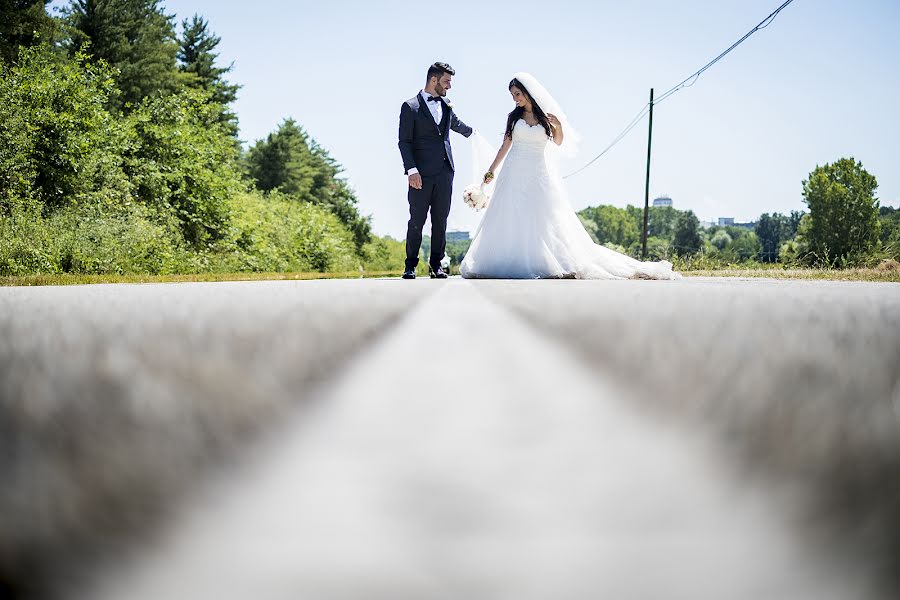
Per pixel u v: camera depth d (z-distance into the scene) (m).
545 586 0.22
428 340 1.20
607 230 146.38
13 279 9.85
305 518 0.28
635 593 0.22
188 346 0.95
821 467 0.35
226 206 26.81
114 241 17.72
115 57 38.41
